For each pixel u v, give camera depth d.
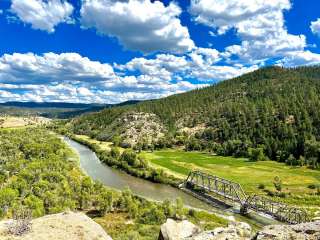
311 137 198.38
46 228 32.44
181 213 105.00
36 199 110.50
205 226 92.25
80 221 34.62
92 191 127.75
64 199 117.69
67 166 172.25
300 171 168.38
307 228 30.61
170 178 162.50
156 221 101.06
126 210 114.44
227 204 127.19
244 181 154.00
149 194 140.00
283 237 29.78
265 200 116.88
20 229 31.41
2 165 168.62
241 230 39.94
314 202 119.25
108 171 182.75
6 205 107.56
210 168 184.25
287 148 198.62
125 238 75.75
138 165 184.62
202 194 140.75
